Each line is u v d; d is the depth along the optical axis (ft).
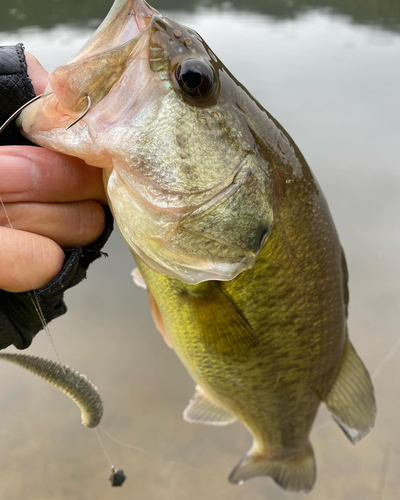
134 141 0.61
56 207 0.64
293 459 1.11
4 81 0.65
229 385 0.91
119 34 0.61
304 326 0.83
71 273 0.65
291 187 0.75
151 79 0.62
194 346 0.85
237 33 5.20
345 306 0.91
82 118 0.60
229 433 1.55
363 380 0.99
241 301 0.77
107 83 0.60
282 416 1.00
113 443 1.50
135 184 0.63
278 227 0.74
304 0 6.96
